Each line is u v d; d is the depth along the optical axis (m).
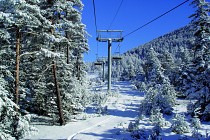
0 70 18.52
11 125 16.48
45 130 21.41
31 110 26.70
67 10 25.92
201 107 27.36
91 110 31.36
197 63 28.58
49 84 24.45
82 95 31.73
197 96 27.14
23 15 16.67
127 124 22.86
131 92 64.25
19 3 16.70
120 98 45.28
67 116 24.81
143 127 20.66
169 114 28.77
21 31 19.00
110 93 46.84
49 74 24.77
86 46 41.59
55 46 24.58
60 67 25.09
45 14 22.97
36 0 18.38
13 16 17.17
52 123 24.02
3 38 18.44
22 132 16.58
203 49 28.50
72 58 38.47
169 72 76.31
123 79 133.38
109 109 32.06
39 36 20.89
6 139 14.88
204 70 27.88
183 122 19.55
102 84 93.44
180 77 52.34
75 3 30.41
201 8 29.91
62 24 22.45
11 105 15.12
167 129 19.89
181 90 51.88
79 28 32.31
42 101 25.86
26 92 23.02
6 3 16.67
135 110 31.81
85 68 44.00
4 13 16.14
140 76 101.69
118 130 20.34
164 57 82.62
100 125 23.05
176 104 38.62
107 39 45.91
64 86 25.20
